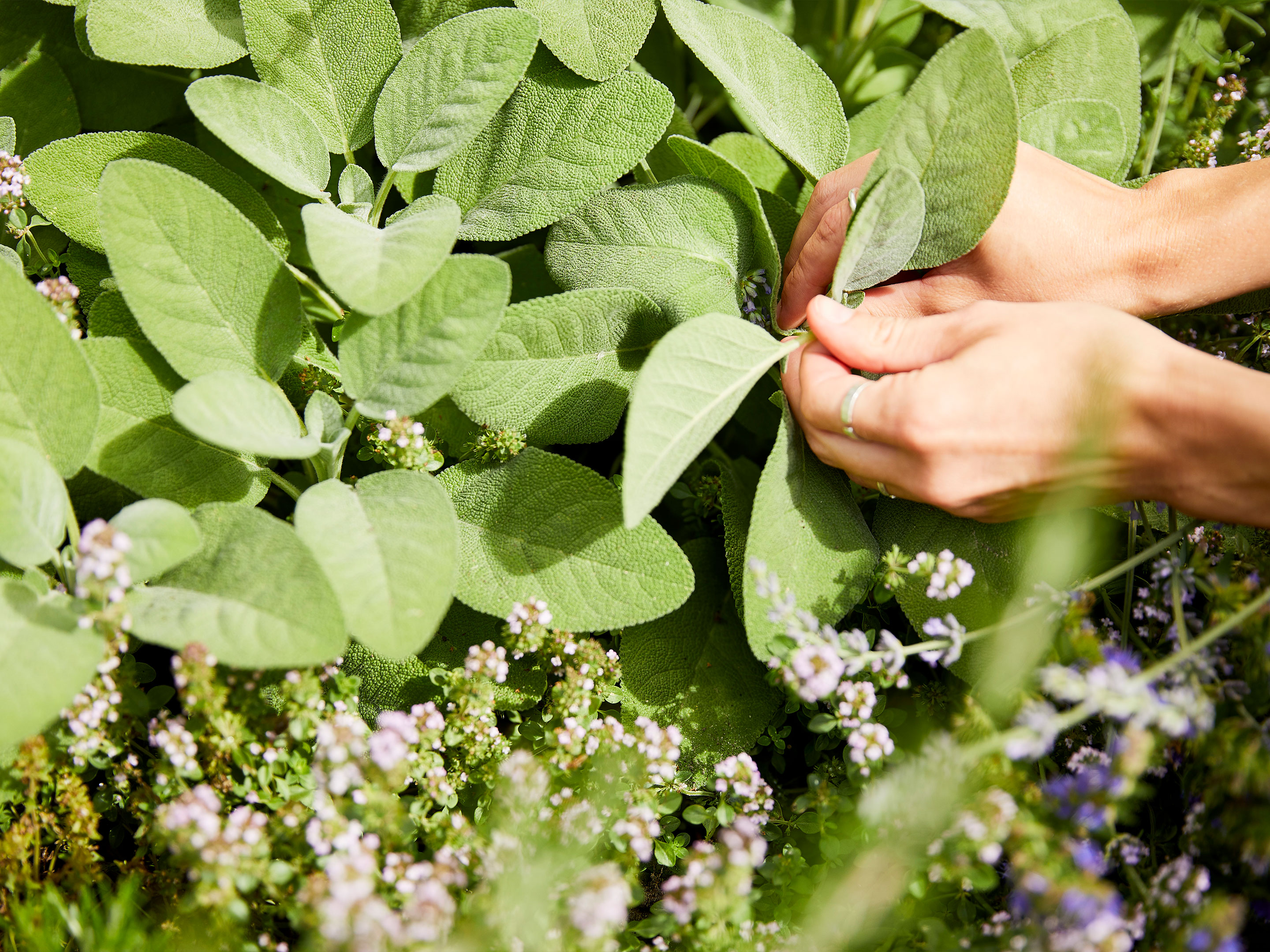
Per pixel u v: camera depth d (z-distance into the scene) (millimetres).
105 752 811
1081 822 756
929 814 753
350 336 823
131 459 827
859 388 818
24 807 823
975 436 802
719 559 900
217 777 805
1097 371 790
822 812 812
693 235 882
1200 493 801
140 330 854
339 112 882
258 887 806
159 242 808
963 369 803
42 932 784
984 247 863
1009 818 754
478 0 903
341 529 807
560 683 834
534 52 879
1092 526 869
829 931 771
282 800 805
